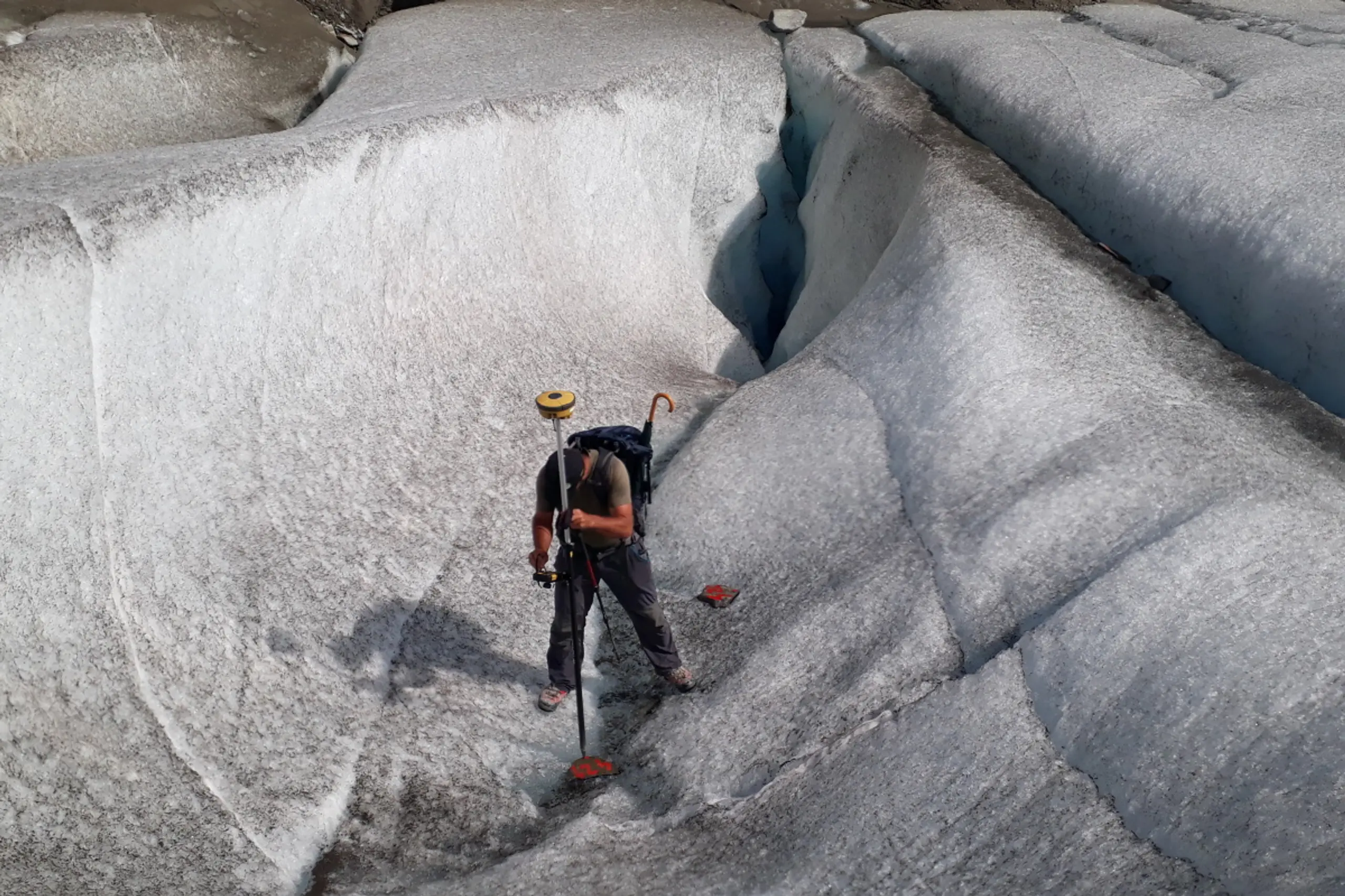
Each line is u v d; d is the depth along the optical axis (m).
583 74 9.51
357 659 4.89
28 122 7.86
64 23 8.90
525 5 12.43
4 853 3.63
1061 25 11.91
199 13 9.72
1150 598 4.20
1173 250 7.17
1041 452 5.36
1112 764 3.70
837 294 10.00
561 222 8.63
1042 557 4.77
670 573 5.84
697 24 12.11
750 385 7.41
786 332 10.47
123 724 4.12
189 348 5.24
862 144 10.01
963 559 4.91
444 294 7.20
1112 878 3.37
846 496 5.80
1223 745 3.58
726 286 11.06
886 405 6.31
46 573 4.18
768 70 11.21
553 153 8.57
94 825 3.84
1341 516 4.60
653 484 6.53
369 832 4.23
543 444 6.82
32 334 4.41
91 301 4.71
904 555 5.15
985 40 10.65
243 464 5.28
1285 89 8.59
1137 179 7.56
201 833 3.99
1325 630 3.90
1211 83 9.16
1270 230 6.52
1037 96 8.96
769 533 5.82
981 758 3.89
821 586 5.25
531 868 3.99
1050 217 7.91
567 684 4.93
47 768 3.86
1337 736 3.47
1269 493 4.70
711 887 3.83
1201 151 7.50
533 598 5.63
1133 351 6.27
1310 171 6.95
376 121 7.11
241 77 9.67
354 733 4.59
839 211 10.20
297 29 10.50
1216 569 4.29
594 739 4.81
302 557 5.16
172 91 8.99
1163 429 5.28
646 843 4.09
